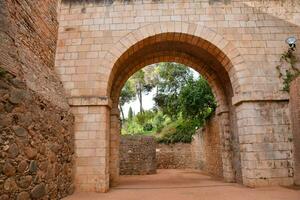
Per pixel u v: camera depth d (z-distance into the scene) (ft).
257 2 33.63
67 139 27.45
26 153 18.51
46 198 21.36
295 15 33.32
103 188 28.50
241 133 31.37
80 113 30.32
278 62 31.83
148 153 59.77
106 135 30.40
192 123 81.92
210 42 32.37
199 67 42.60
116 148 39.42
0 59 16.52
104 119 30.22
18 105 17.83
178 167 81.41
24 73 19.85
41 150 20.97
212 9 33.35
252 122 30.35
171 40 34.35
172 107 81.46
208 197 24.49
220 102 41.16
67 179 26.68
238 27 32.81
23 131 18.24
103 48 32.27
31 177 19.04
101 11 33.35
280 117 30.48
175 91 85.56
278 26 32.94
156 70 104.53
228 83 38.83
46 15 28.35
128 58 37.78
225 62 33.50
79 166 29.09
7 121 16.44
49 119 23.02
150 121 111.75
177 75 85.71
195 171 65.00
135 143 59.72
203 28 32.71
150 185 35.19
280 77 31.37
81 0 33.65
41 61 26.43
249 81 31.27
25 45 22.26
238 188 29.07
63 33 32.65
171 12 33.17
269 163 29.40
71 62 31.81
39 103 21.15
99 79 31.42
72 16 33.27
